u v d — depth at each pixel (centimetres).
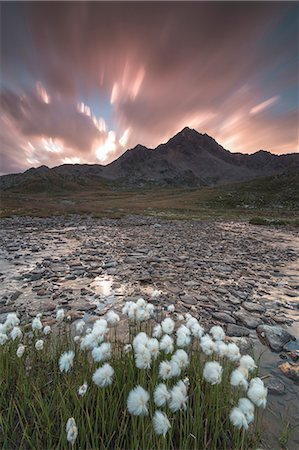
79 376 320
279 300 796
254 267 1220
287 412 334
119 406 292
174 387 239
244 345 509
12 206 5825
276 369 433
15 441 263
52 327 554
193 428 267
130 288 855
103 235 2223
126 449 250
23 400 297
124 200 13450
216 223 3959
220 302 752
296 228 3456
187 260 1315
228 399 295
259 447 273
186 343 320
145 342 293
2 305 696
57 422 278
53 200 12319
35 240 1869
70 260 1247
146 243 1816
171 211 6944
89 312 657
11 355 377
